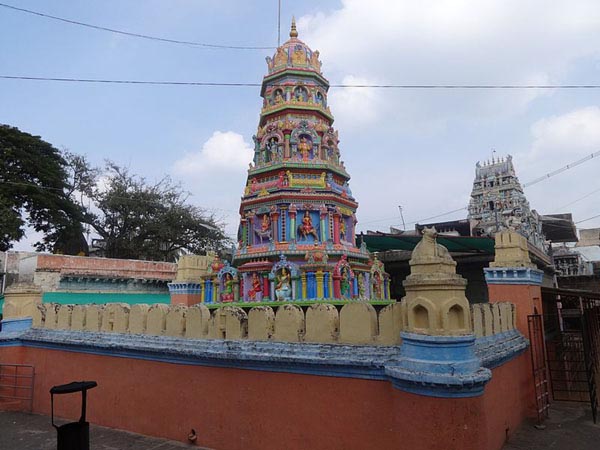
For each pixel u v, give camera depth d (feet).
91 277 73.61
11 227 93.15
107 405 34.63
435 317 21.20
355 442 23.29
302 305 46.16
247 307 48.52
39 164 109.50
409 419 21.18
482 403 20.93
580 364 49.60
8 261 73.05
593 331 50.31
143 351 32.63
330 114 68.23
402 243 76.59
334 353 24.49
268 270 54.70
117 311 36.35
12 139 106.32
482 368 21.67
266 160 64.49
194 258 67.21
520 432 30.76
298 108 64.39
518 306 38.29
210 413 28.94
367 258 62.95
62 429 20.01
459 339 20.81
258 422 26.78
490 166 170.40
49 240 118.52
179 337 31.63
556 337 52.42
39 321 42.91
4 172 103.35
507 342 31.32
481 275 81.66
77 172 129.39
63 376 38.40
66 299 69.92
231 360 27.94
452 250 75.51
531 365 36.63
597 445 28.19
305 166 60.85
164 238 134.21
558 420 34.32
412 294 22.20
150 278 82.33
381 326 24.13
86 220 127.95
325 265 50.06
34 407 39.99
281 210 58.65
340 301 47.01
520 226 99.55
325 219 59.47
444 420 20.20
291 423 25.53
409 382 20.95
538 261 78.33
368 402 23.25
